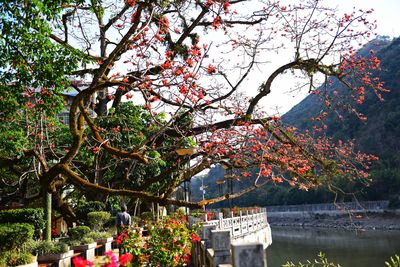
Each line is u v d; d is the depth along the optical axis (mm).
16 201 20844
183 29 13969
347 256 31188
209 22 14648
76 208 18453
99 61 10711
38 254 10383
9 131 10555
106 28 15352
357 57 13773
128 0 9898
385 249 32844
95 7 11438
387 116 67625
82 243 12328
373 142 68000
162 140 15828
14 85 9289
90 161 17000
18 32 8414
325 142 15664
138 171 18031
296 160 12648
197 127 12023
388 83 73812
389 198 54719
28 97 10164
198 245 9461
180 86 8508
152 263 8219
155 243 8398
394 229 45438
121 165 17891
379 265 27188
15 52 8891
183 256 8539
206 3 11344
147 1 9570
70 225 17875
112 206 20781
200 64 8711
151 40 9680
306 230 53594
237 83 11797
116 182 18766
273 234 52094
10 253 9211
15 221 12742
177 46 13461
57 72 9391
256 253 3582
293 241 43031
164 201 8758
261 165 9500
